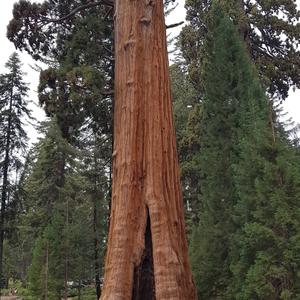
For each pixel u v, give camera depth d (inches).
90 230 1102.4
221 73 558.9
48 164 1217.4
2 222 1216.8
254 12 737.6
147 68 286.5
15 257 2102.6
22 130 1289.4
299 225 340.8
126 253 257.3
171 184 272.7
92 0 591.5
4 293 1770.4
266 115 441.4
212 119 544.7
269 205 359.6
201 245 493.4
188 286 257.0
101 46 594.2
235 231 470.6
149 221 265.1
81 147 938.1
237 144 499.8
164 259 253.6
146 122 277.9
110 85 639.8
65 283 1010.7
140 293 255.6
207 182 527.2
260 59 733.3
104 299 251.6
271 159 377.7
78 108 546.3
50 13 594.6
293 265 339.0
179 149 736.3
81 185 1073.5
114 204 271.4
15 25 585.9
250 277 352.2
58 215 1050.7
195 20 804.0
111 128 664.4
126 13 296.7
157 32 294.8
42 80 550.9
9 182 1249.4
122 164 273.3
